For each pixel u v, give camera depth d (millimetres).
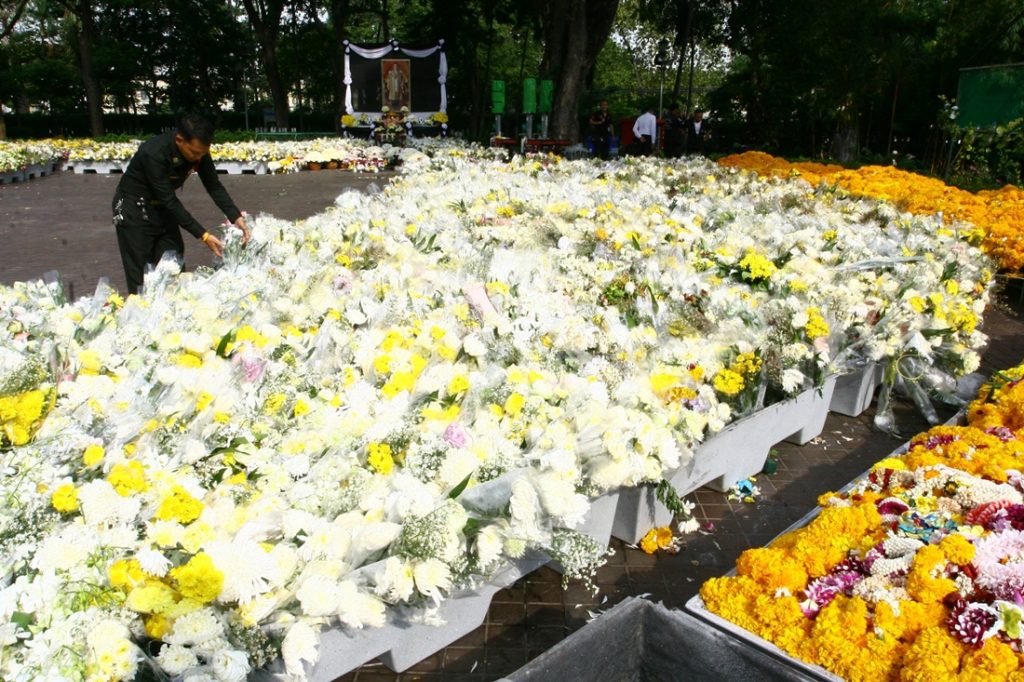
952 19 20062
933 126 19328
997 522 2871
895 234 7875
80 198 15180
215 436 3029
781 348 4449
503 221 7672
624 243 6281
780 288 5379
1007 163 15570
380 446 2986
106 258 9312
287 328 4375
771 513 4156
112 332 4012
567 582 3500
